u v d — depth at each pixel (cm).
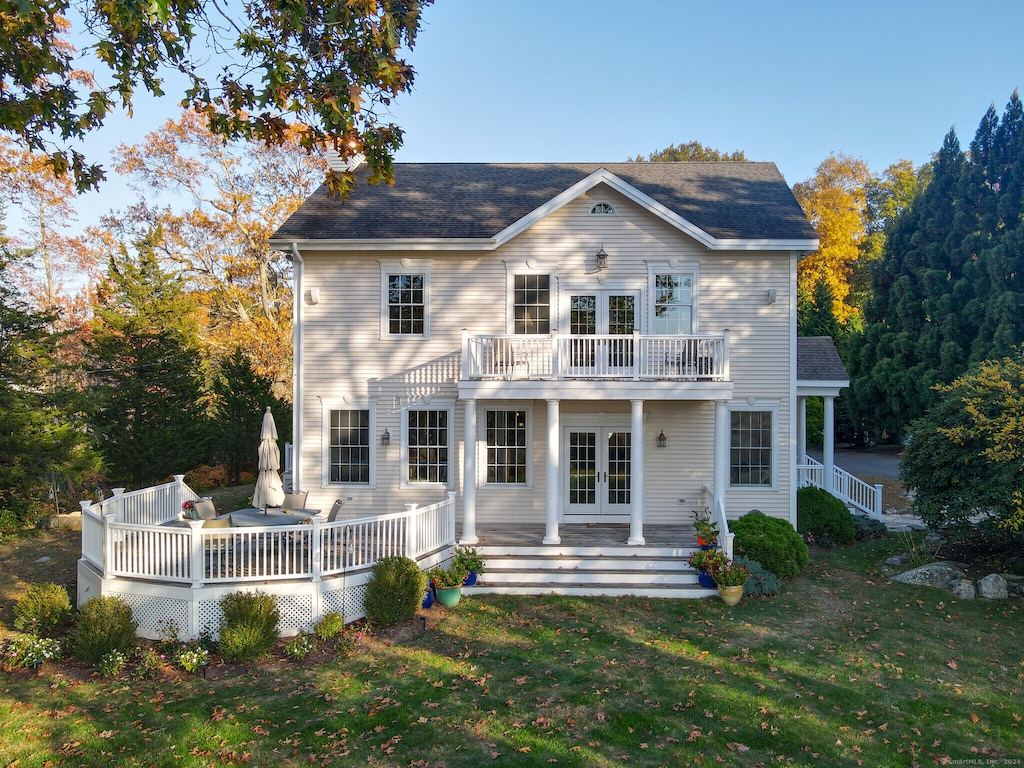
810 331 3741
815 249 1553
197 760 746
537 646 1052
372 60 986
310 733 796
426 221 1667
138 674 963
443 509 1373
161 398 2533
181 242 3319
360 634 1105
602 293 1622
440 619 1174
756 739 772
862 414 3431
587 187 1546
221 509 2053
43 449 1962
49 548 1733
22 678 970
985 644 1046
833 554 1559
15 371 2008
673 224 1545
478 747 760
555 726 803
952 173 3331
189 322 2838
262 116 1024
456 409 1636
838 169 4891
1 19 882
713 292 1603
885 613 1184
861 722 811
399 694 894
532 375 1491
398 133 1079
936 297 3219
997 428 1288
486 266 1630
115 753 765
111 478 2488
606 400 1527
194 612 1084
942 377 3059
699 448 1623
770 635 1087
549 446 1435
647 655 1012
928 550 1498
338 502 1404
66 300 3438
